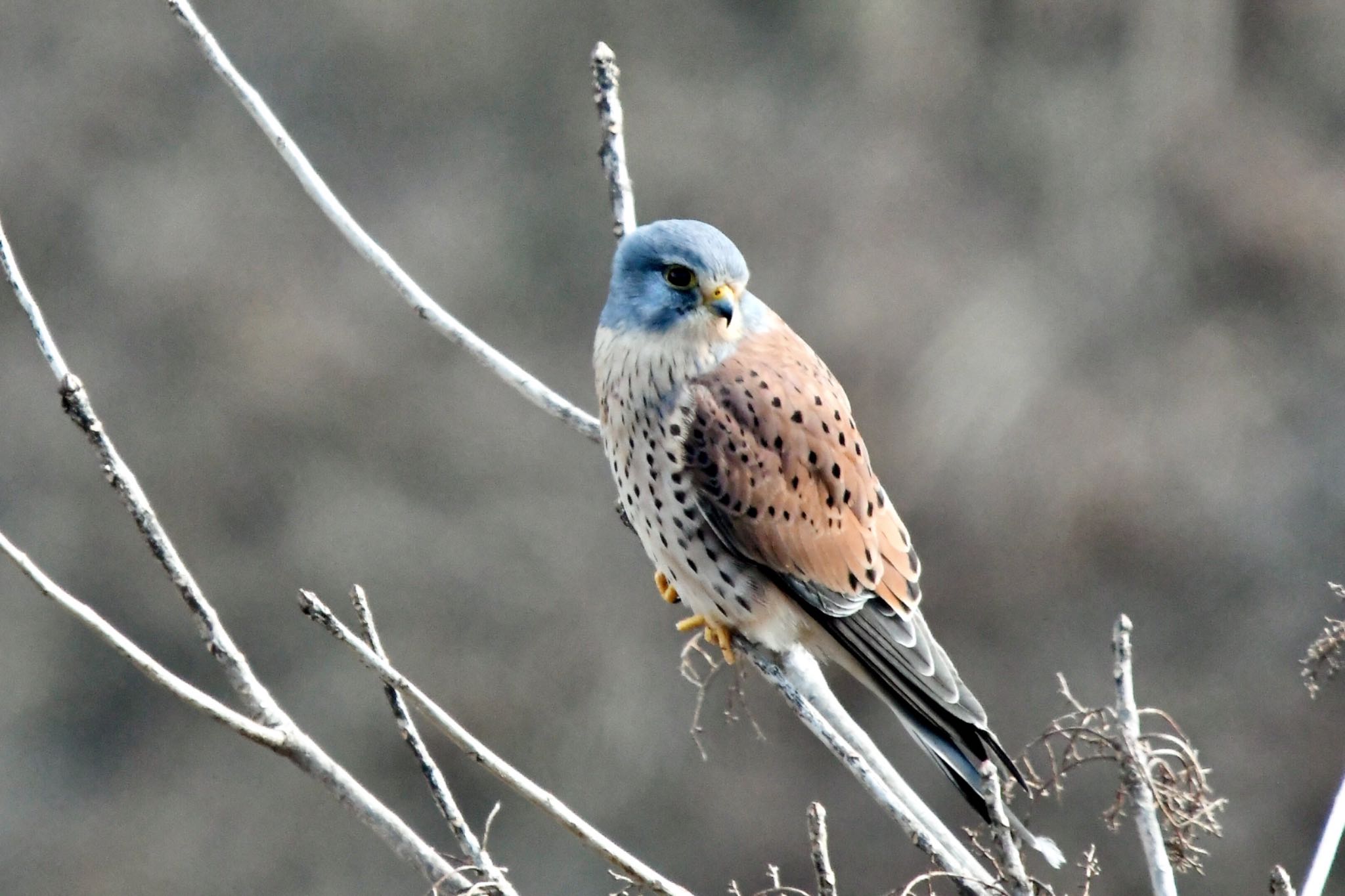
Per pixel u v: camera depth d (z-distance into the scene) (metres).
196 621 4.46
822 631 5.89
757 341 5.96
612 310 5.83
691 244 5.67
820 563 5.82
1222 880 15.47
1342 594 4.53
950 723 5.61
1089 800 13.37
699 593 5.93
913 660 5.79
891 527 6.03
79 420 4.46
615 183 5.87
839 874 15.41
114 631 4.25
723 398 5.79
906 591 5.96
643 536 6.02
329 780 4.41
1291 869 15.50
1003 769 5.30
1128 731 4.42
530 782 4.18
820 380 5.96
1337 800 4.60
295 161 5.62
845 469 5.89
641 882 4.16
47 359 4.47
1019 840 4.43
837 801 15.73
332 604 18.08
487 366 5.64
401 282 5.58
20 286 4.49
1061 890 13.20
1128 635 4.55
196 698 4.28
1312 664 4.63
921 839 4.30
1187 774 4.48
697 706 5.86
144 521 4.44
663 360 5.78
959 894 4.23
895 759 15.29
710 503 5.80
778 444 5.80
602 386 5.88
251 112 5.61
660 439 5.82
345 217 5.61
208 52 5.66
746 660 5.88
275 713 4.42
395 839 4.37
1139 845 13.34
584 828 4.15
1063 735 4.52
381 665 4.17
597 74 5.89
